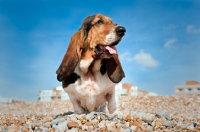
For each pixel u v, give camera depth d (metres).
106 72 1.16
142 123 1.02
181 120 1.24
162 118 1.11
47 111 2.89
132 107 2.77
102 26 1.12
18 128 1.02
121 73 1.17
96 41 1.11
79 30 1.19
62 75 1.17
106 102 1.30
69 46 1.17
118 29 1.08
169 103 2.93
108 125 0.94
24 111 2.93
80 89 1.14
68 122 0.97
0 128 1.02
